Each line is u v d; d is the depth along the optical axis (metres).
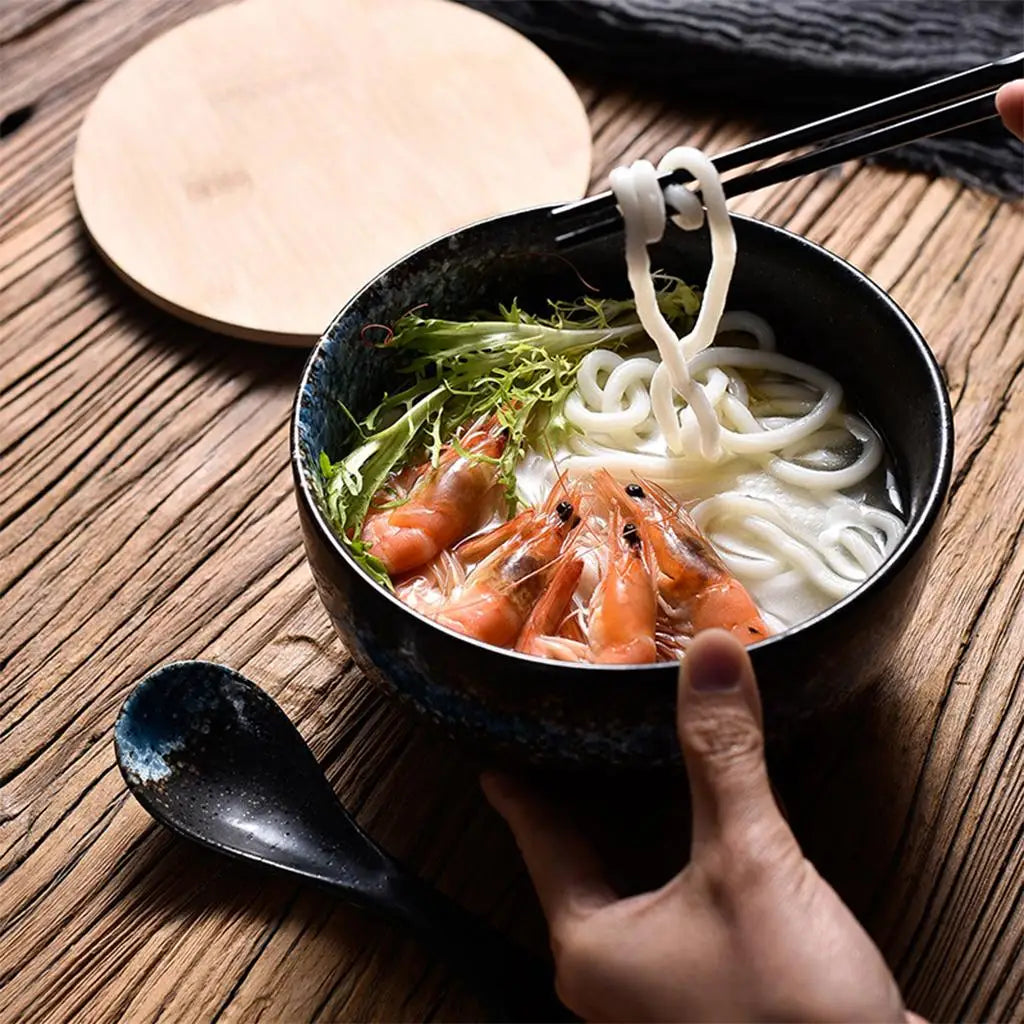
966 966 0.57
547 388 0.65
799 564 0.60
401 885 0.57
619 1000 0.51
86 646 0.65
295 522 0.69
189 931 0.58
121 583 0.67
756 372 0.65
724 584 0.58
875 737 0.61
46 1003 0.57
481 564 0.59
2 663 0.65
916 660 0.63
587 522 0.60
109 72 0.87
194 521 0.69
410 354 0.65
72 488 0.70
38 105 0.86
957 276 0.76
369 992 0.57
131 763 0.59
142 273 0.76
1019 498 0.68
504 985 0.55
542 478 0.63
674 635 0.58
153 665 0.65
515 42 0.85
